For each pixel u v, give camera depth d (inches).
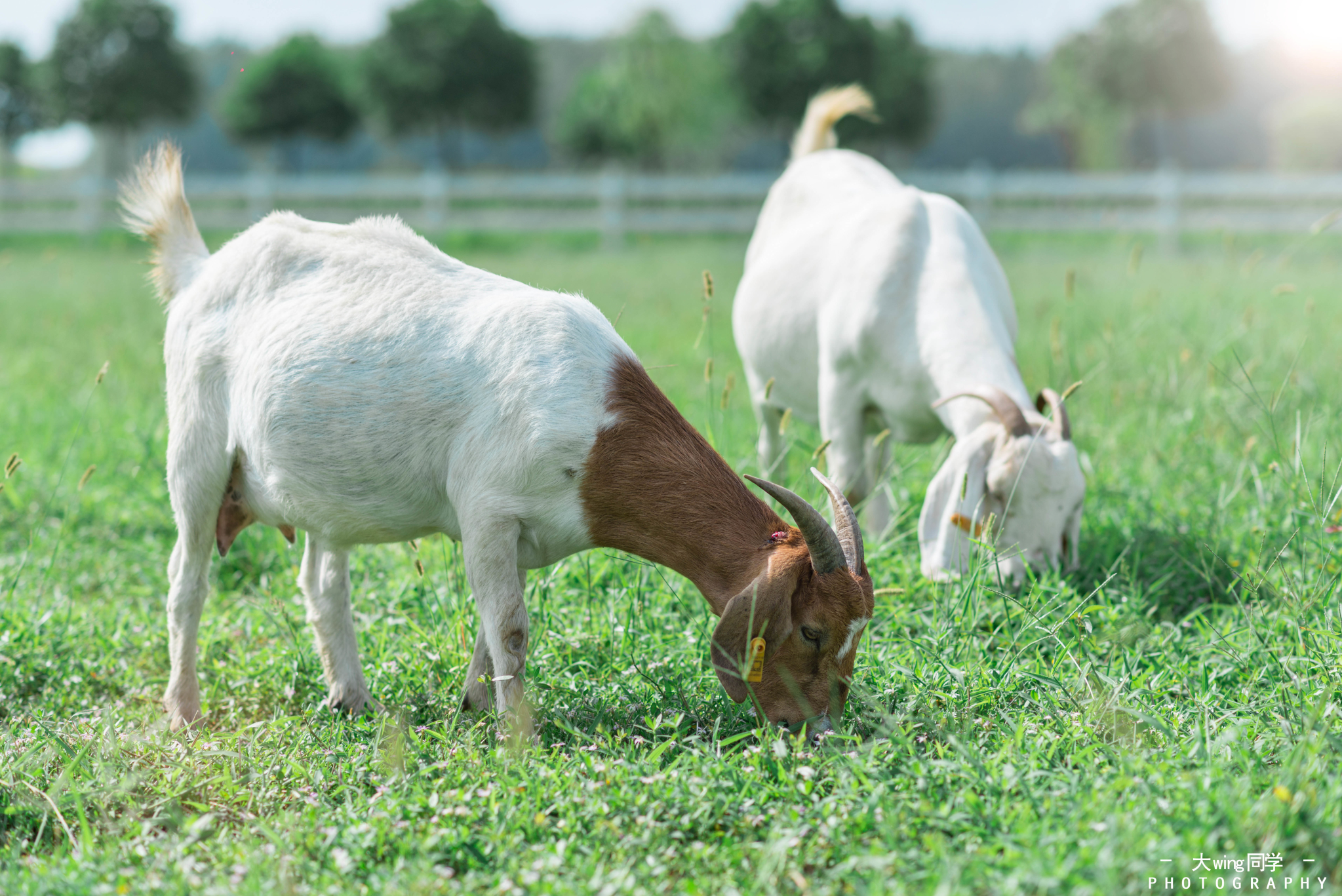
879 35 1612.9
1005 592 167.0
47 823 120.7
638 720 140.7
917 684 142.1
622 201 892.6
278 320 143.9
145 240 165.3
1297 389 258.7
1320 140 1910.7
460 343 137.3
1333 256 719.7
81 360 376.2
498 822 112.0
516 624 134.3
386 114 1679.4
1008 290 223.9
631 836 107.8
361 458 139.2
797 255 232.4
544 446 131.8
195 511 151.6
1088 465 220.8
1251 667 148.9
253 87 1649.9
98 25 1446.9
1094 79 1812.3
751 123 1642.5
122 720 146.0
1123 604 170.1
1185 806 103.2
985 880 95.9
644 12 1568.7
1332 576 172.7
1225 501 205.8
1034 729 129.9
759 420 243.8
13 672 160.4
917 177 851.4
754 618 122.8
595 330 139.9
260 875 101.5
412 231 151.9
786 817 108.7
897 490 223.6
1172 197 809.5
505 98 1683.1
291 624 173.2
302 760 134.5
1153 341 339.3
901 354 199.8
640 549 137.9
